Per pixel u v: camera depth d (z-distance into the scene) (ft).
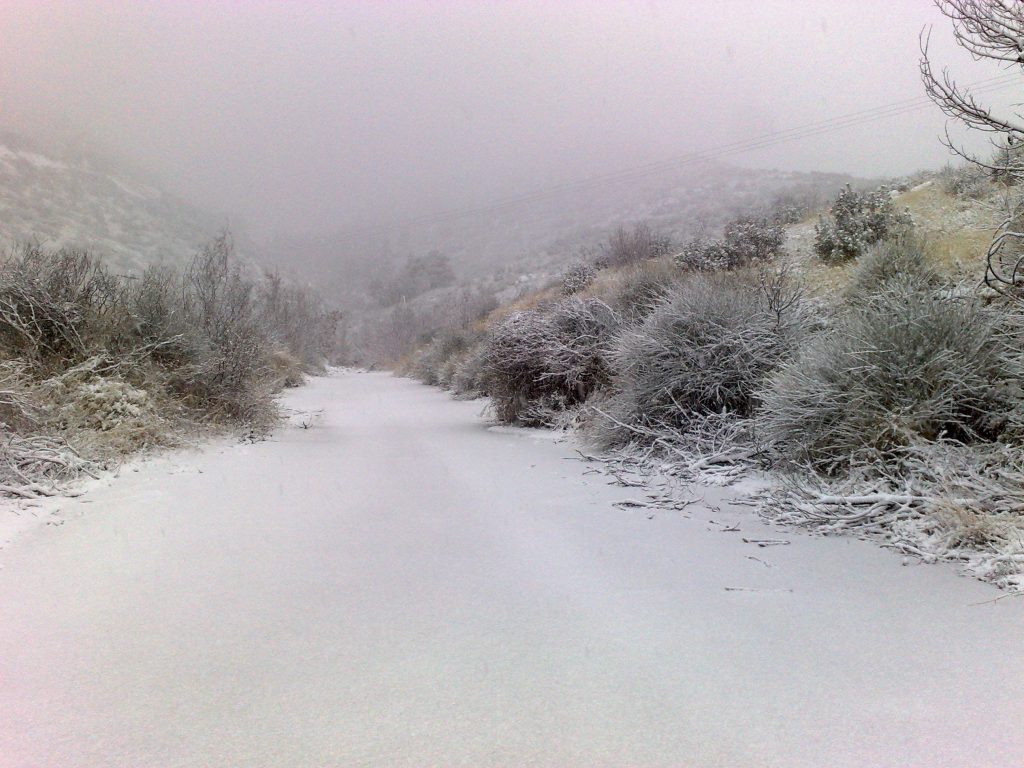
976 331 20.01
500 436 40.47
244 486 24.90
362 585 14.30
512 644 11.30
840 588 13.76
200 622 12.38
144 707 9.38
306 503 22.18
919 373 19.40
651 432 28.86
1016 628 11.66
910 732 8.55
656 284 40.52
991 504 15.94
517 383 44.75
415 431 43.37
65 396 28.30
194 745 8.45
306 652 11.09
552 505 21.72
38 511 20.26
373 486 25.04
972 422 19.83
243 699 9.58
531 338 43.70
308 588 14.15
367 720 9.00
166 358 36.83
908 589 13.64
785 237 66.90
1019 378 18.89
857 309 24.95
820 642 11.24
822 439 21.12
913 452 18.61
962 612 12.41
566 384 42.55
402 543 17.47
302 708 9.32
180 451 30.91
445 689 9.82
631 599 13.34
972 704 9.21
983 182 54.13
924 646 11.03
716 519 19.61
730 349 29.09
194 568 15.49
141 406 30.53
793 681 9.93
